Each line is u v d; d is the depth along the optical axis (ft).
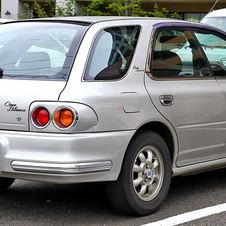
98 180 14.32
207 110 17.43
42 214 16.03
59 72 14.53
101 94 14.29
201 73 17.94
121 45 15.58
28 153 13.87
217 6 71.41
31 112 13.94
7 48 16.03
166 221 15.31
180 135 16.57
